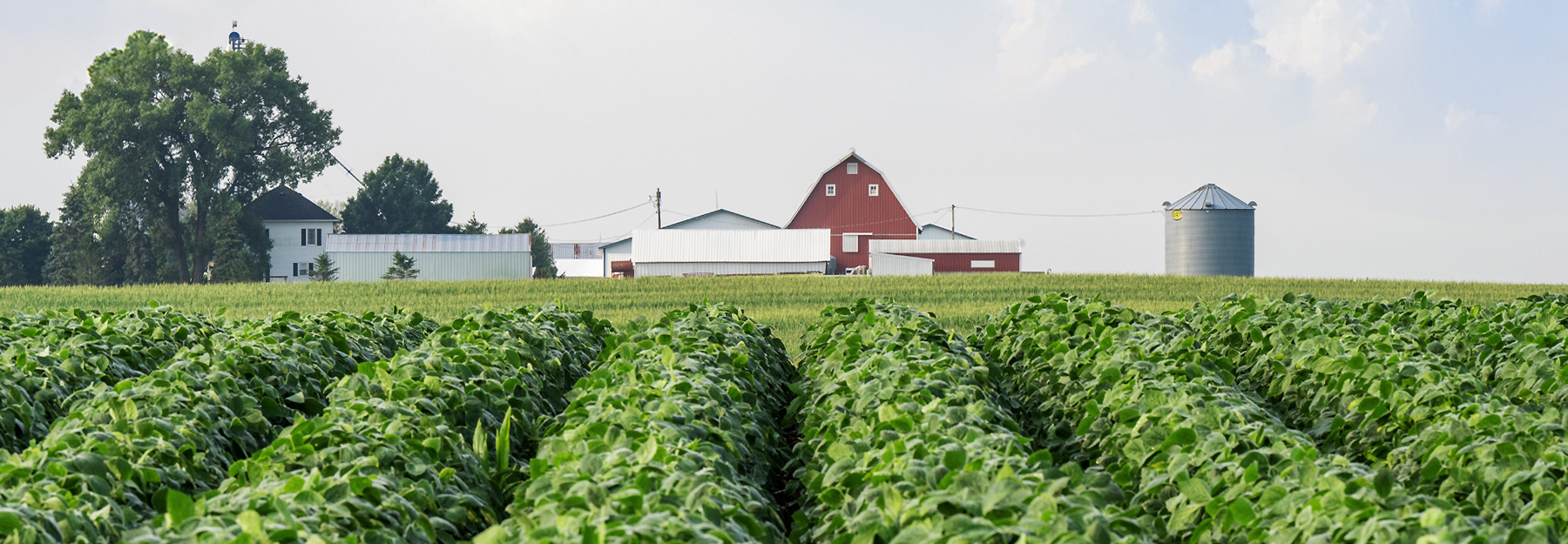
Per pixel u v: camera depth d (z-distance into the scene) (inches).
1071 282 1626.5
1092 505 199.0
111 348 407.5
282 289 1547.7
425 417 277.3
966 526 175.8
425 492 225.5
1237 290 1477.6
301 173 3043.8
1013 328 515.8
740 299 1380.4
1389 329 472.4
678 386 307.1
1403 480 266.2
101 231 2810.0
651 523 177.8
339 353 431.5
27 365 350.3
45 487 209.0
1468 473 239.8
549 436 298.8
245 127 2792.8
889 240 2736.2
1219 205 2231.8
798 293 1460.4
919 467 212.8
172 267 2957.7
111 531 201.9
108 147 2691.9
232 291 1519.4
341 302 1336.1
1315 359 382.9
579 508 193.9
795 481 283.9
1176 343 397.7
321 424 254.8
